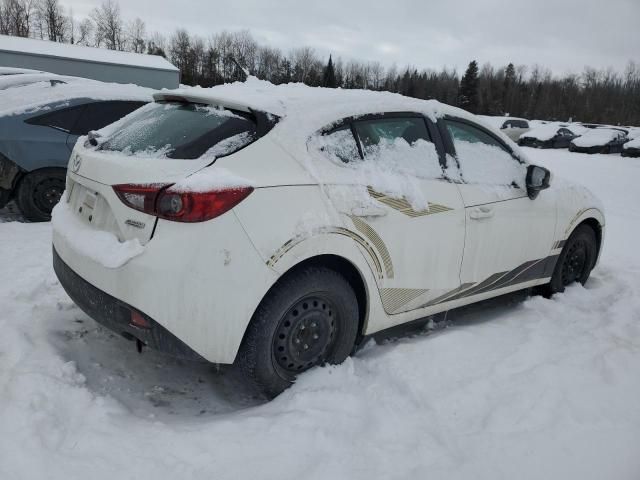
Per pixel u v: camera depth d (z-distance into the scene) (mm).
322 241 2713
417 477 2256
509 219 3750
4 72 12781
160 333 2439
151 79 25953
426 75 90000
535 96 88250
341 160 2932
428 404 2770
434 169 3361
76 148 3279
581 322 3928
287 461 2295
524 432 2596
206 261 2398
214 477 2182
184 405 2838
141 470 2182
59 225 3000
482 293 3764
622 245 6879
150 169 2494
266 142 2705
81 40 76938
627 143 24875
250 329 2654
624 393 2973
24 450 2201
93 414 2506
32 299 3818
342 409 2684
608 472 2391
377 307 3119
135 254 2406
